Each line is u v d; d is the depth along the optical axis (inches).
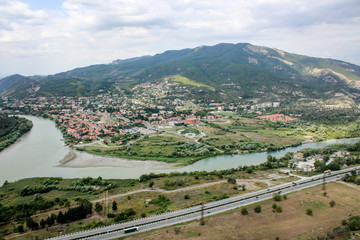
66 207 4982.8
